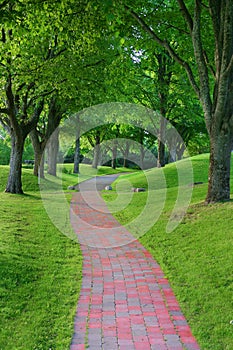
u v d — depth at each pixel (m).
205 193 13.09
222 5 9.95
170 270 6.85
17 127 17.73
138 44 11.98
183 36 12.82
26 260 7.02
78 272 6.75
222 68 9.71
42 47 15.83
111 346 4.22
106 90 18.23
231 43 9.62
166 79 23.14
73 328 4.63
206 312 5.04
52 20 10.73
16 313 4.88
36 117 18.84
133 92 22.06
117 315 5.03
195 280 6.14
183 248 7.81
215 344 4.25
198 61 10.27
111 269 7.00
